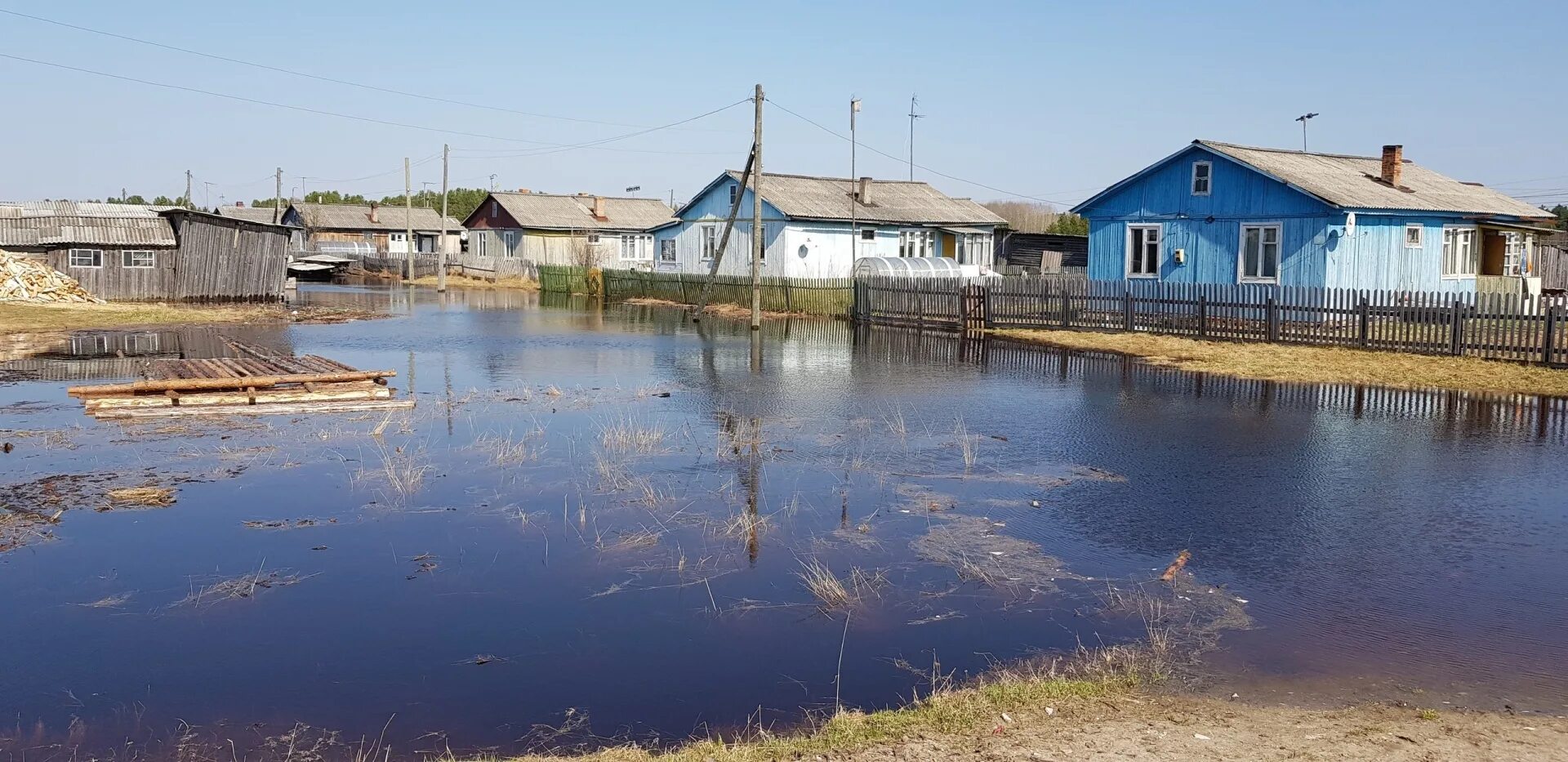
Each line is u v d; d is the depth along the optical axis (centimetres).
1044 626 716
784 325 3309
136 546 893
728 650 679
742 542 908
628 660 664
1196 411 1573
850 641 692
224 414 1513
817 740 526
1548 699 591
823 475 1153
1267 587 788
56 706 602
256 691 621
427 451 1274
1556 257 3656
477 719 585
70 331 2992
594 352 2448
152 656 672
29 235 3869
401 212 8306
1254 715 557
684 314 3831
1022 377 1969
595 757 521
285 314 3684
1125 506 1023
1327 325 2303
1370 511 999
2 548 887
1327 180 2925
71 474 1144
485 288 5925
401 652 678
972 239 4703
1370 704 581
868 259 4025
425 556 870
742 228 4441
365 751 549
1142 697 589
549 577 820
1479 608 742
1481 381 1825
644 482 1119
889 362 2236
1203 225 3031
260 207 9750
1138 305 2691
